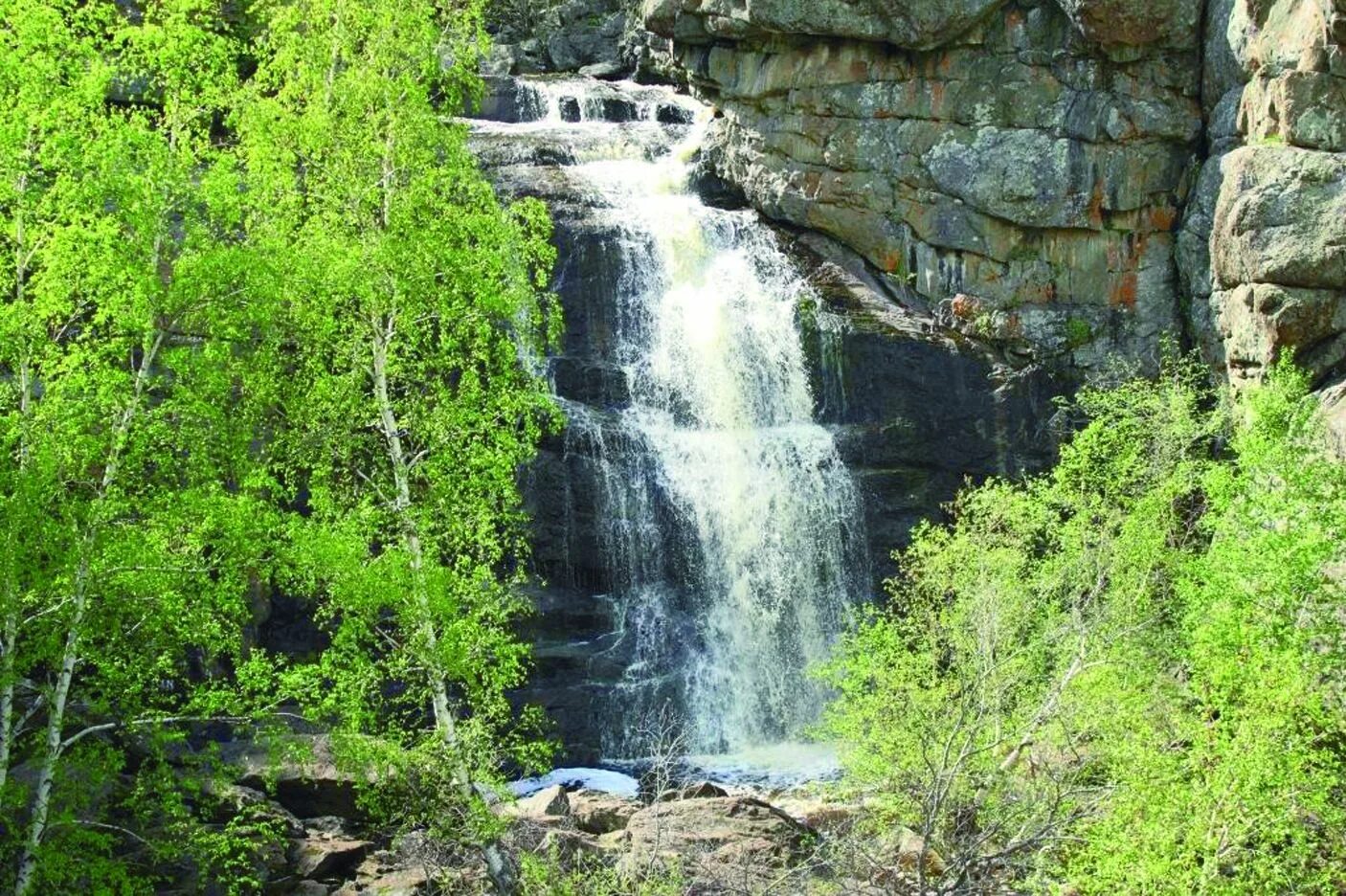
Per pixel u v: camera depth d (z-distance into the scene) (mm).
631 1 43469
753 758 28031
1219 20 31531
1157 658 19969
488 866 16578
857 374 32188
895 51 34094
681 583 29953
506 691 27156
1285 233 27641
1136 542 20969
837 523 31438
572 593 28891
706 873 16969
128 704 16062
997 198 33188
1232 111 31156
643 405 31422
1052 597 21062
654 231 33094
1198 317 32219
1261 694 15469
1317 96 27844
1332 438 23953
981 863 16422
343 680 16141
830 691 30344
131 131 15898
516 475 28500
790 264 35094
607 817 20203
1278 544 17656
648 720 28219
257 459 17578
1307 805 15242
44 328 16109
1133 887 14484
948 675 18141
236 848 17547
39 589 15102
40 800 14938
